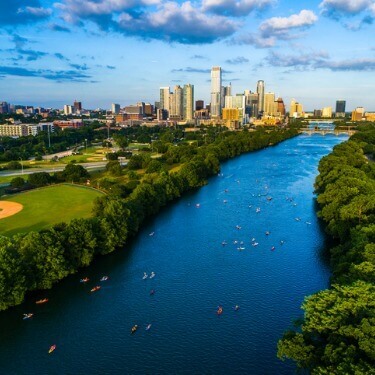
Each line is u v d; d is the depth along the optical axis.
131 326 145.88
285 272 184.00
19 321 148.75
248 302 159.88
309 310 103.56
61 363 126.88
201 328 144.00
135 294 167.62
